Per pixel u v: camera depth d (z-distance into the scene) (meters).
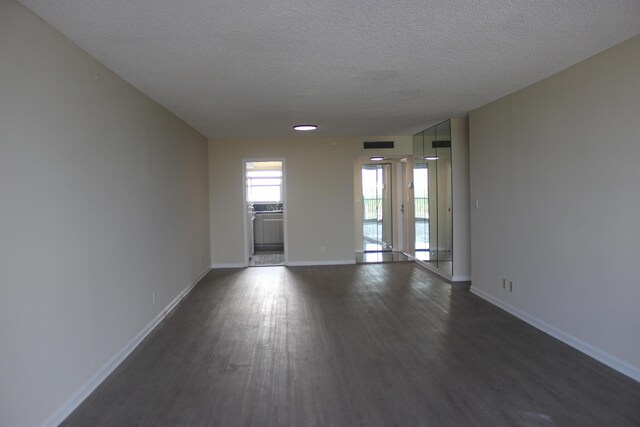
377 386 2.98
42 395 2.33
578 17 2.50
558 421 2.49
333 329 4.21
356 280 6.52
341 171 7.85
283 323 4.42
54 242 2.47
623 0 2.28
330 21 2.49
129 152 3.72
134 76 3.53
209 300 5.41
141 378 3.14
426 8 2.34
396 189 9.30
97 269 3.04
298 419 2.56
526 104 4.14
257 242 10.30
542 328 4.01
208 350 3.69
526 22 2.56
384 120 5.96
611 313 3.13
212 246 7.76
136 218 3.86
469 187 6.07
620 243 3.02
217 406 2.72
